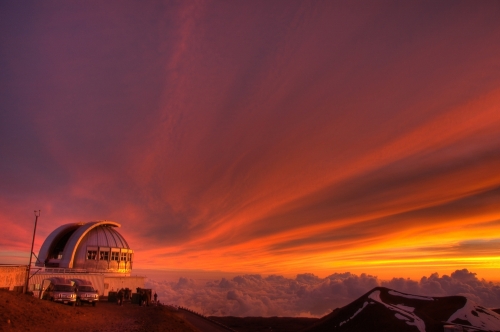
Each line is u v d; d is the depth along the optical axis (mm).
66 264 59250
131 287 60281
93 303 37844
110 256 63344
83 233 62406
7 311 21578
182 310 62969
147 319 33031
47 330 20688
